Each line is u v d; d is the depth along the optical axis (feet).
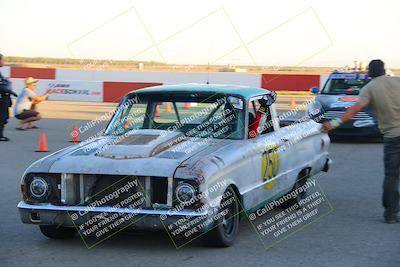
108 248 17.54
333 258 16.66
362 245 18.07
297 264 16.07
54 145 41.16
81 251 17.25
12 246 17.79
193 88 20.70
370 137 46.98
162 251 17.22
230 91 20.30
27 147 40.11
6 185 27.35
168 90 20.48
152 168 16.12
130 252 17.12
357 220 21.36
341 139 46.47
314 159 24.40
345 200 24.75
